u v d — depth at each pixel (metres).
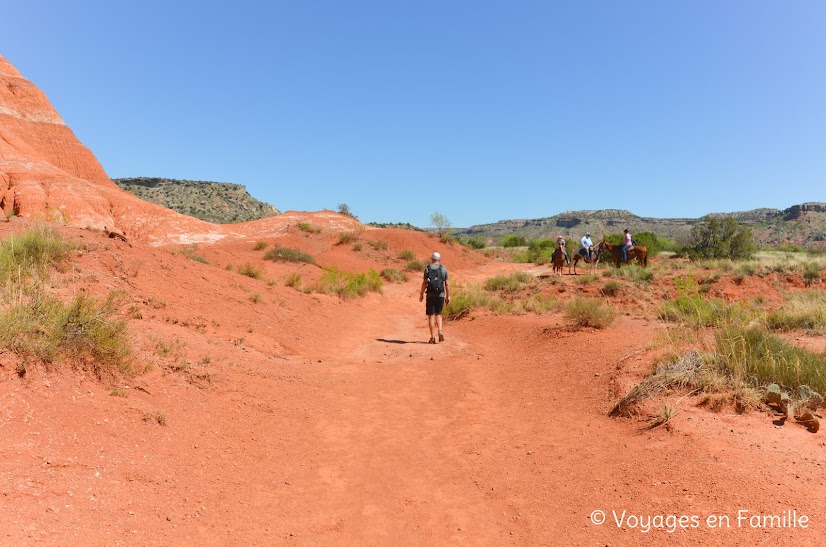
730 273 21.16
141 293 9.10
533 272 30.73
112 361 5.39
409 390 7.93
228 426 5.45
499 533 3.76
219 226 51.06
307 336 11.20
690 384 5.97
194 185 146.25
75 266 8.45
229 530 3.63
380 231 42.00
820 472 3.94
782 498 3.57
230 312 10.40
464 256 42.16
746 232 31.19
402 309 19.14
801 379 5.73
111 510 3.48
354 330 13.36
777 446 4.48
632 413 5.78
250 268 16.19
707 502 3.66
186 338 7.68
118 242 10.91
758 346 6.48
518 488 4.46
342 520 3.97
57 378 4.70
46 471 3.63
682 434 4.89
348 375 8.58
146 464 4.23
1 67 63.75
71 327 5.22
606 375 7.39
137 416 4.85
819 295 15.08
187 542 3.37
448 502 4.30
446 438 5.91
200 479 4.30
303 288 17.02
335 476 4.80
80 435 4.21
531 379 8.21
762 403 5.43
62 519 3.20
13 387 4.26
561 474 4.62
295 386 7.31
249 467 4.74
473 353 10.60
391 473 4.91
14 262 7.15
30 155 53.41
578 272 27.33
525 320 13.24
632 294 18.77
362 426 6.23
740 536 3.18
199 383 6.16
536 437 5.72
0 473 3.40
